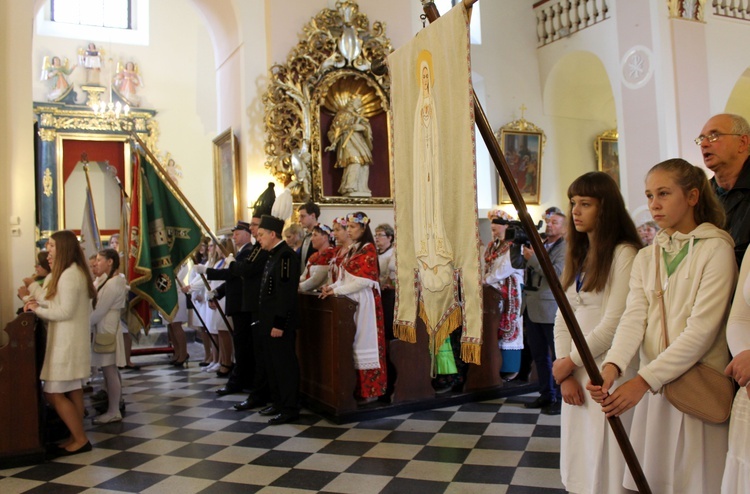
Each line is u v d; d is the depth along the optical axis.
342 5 8.61
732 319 1.93
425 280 2.72
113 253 5.48
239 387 6.54
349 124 8.62
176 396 6.47
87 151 11.53
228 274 6.26
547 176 11.43
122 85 11.90
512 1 11.40
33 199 5.72
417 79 2.73
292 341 5.32
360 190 8.73
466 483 3.73
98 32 11.91
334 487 3.76
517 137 11.09
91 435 5.10
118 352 5.51
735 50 10.18
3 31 5.66
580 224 2.46
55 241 4.58
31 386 4.44
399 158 2.91
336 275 5.49
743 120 2.37
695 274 2.11
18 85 5.70
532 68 11.47
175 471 4.18
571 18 10.80
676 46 9.47
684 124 9.44
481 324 2.39
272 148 8.24
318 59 8.52
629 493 2.30
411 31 9.22
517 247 5.14
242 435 4.94
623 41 9.90
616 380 2.36
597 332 2.38
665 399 2.15
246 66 8.35
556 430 4.73
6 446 4.37
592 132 11.97
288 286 5.27
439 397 5.58
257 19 8.45
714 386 2.01
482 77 10.98
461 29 2.39
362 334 5.24
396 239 2.94
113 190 11.84
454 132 2.46
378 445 4.54
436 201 2.62
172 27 12.35
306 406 5.77
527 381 6.07
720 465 2.04
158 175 6.29
